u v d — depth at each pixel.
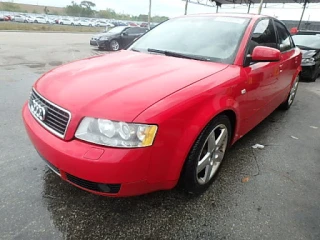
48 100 1.85
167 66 2.27
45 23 41.19
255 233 1.87
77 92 1.81
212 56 2.54
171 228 1.88
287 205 2.17
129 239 1.78
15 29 24.58
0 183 2.22
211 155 2.21
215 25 2.88
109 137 1.60
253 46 2.69
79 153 1.61
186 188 2.08
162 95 1.75
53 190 2.18
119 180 1.62
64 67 2.39
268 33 3.16
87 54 10.66
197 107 1.84
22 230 1.79
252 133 3.57
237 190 2.32
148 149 1.61
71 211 1.98
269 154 3.00
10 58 8.45
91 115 1.63
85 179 1.66
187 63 2.37
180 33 2.94
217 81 2.09
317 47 7.52
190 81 1.97
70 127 1.67
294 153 3.06
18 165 2.49
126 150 1.58
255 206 2.13
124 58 2.56
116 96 1.72
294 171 2.68
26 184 2.24
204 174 2.21
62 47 12.59
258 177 2.53
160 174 1.74
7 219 1.86
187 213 2.02
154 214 1.99
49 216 1.92
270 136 3.50
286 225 1.96
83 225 1.87
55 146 1.70
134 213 1.99
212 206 2.11
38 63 7.91
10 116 3.60
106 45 12.62
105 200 2.11
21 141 2.93
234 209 2.09
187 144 1.79
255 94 2.65
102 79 1.97
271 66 2.94
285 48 3.75
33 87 2.18
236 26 2.79
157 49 2.81
